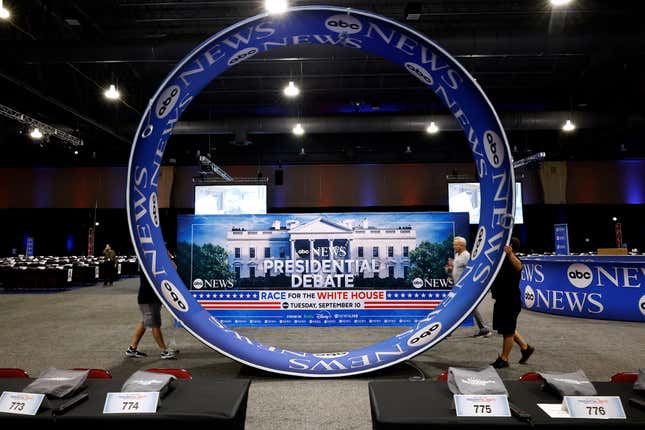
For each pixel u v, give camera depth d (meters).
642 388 1.90
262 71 13.48
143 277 5.03
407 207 20.20
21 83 10.83
